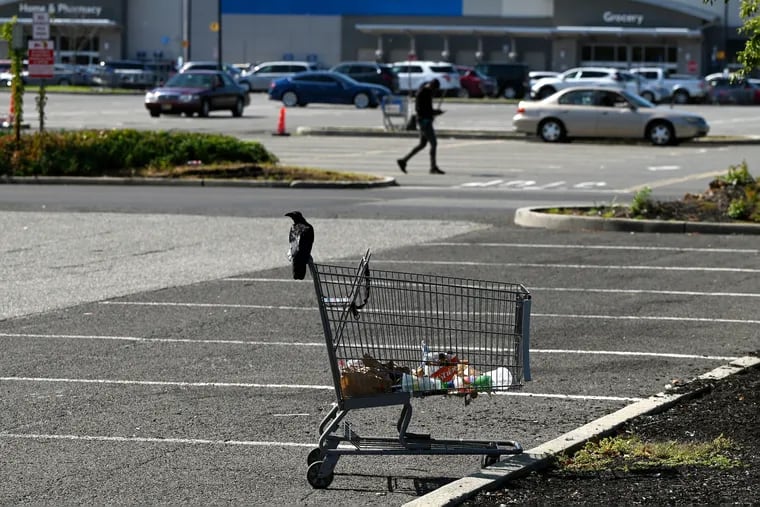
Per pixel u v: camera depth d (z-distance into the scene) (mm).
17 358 15602
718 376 14383
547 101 60094
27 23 133250
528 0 135125
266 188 38469
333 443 10914
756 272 22438
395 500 10445
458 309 18141
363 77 105250
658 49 132625
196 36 139750
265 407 13359
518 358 11195
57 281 21219
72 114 75562
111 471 11141
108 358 15625
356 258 23656
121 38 138875
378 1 137625
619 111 58781
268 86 111438
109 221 29328
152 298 19719
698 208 29062
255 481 10906
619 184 40125
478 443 11164
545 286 20969
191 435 12297
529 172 44406
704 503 9922
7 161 41281
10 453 11672
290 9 138875
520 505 9977
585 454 11328
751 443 11641
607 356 15898
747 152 54219
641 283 21312
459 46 137500
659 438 11930
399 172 43875
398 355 11414
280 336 16984
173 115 75875
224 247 25234
